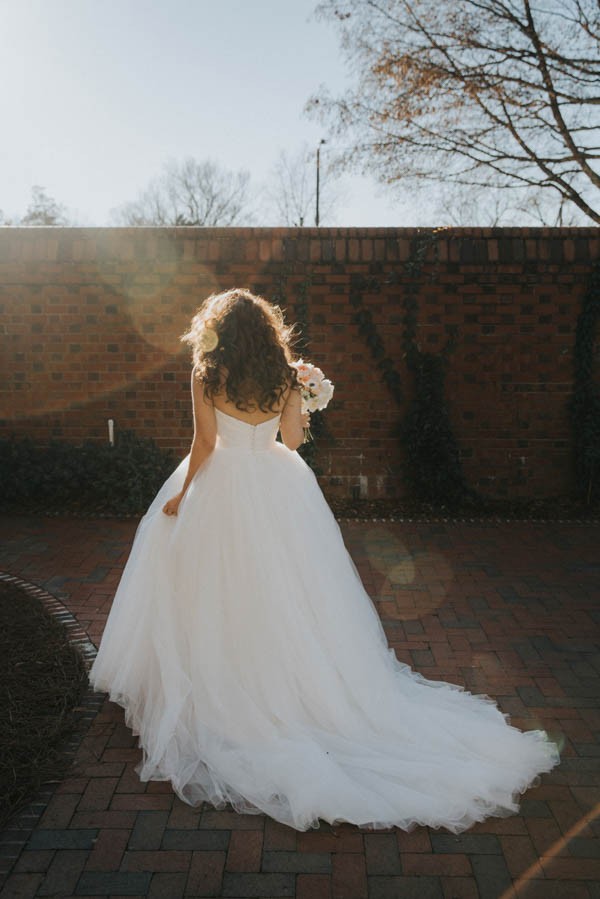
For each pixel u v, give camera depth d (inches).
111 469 259.6
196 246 256.7
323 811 94.7
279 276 259.4
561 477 271.0
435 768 102.5
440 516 256.7
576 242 256.1
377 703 113.1
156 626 113.1
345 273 259.8
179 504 117.3
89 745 113.0
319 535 118.4
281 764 100.6
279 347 114.0
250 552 111.0
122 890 82.9
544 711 126.8
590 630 161.8
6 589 178.4
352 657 114.0
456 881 85.8
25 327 265.1
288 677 110.0
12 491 259.9
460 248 256.1
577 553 217.8
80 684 130.9
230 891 83.3
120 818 95.7
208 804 99.0
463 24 311.7
